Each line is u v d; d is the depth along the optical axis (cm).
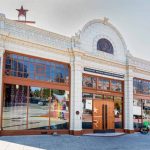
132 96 2277
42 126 1661
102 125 2031
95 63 2012
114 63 2159
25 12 1956
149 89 2531
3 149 1113
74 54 1853
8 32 1512
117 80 2198
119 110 2200
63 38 1825
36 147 1199
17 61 1589
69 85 1836
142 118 2392
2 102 1477
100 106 2041
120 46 2245
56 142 1395
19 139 1396
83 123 1898
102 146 1359
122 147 1362
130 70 2272
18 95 1571
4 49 1504
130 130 2202
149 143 1580
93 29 2038
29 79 1633
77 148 1251
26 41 1616
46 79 1720
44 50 1714
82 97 1912
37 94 1662
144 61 2475
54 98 1748
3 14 1523
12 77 1552
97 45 2055
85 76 1953
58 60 1786
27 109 1602
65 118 1786
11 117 1523
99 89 2041
